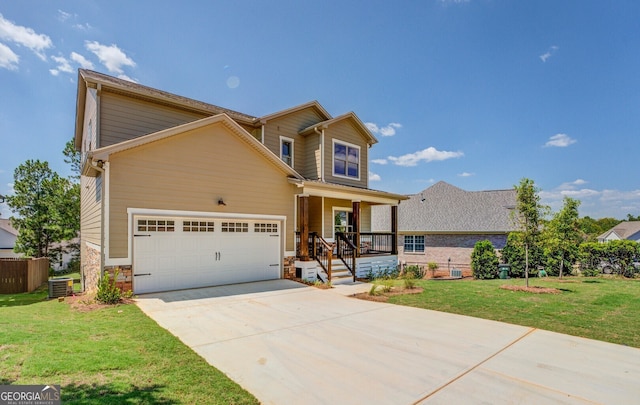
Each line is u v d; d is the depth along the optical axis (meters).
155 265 8.90
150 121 11.53
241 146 10.66
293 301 8.35
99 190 8.94
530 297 9.31
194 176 9.62
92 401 3.11
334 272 12.53
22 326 5.42
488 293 9.91
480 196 23.69
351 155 16.25
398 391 3.67
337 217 16.84
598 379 4.07
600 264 15.95
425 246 23.12
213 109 12.91
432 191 26.08
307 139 15.54
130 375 3.76
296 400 3.43
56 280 9.98
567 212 14.05
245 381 3.84
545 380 4.02
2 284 13.38
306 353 4.79
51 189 23.16
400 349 5.02
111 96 10.76
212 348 4.90
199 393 3.44
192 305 7.59
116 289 7.70
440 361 4.57
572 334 5.89
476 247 17.08
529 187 11.23
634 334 5.90
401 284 11.39
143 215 8.70
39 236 22.42
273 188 11.46
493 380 4.00
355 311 7.44
